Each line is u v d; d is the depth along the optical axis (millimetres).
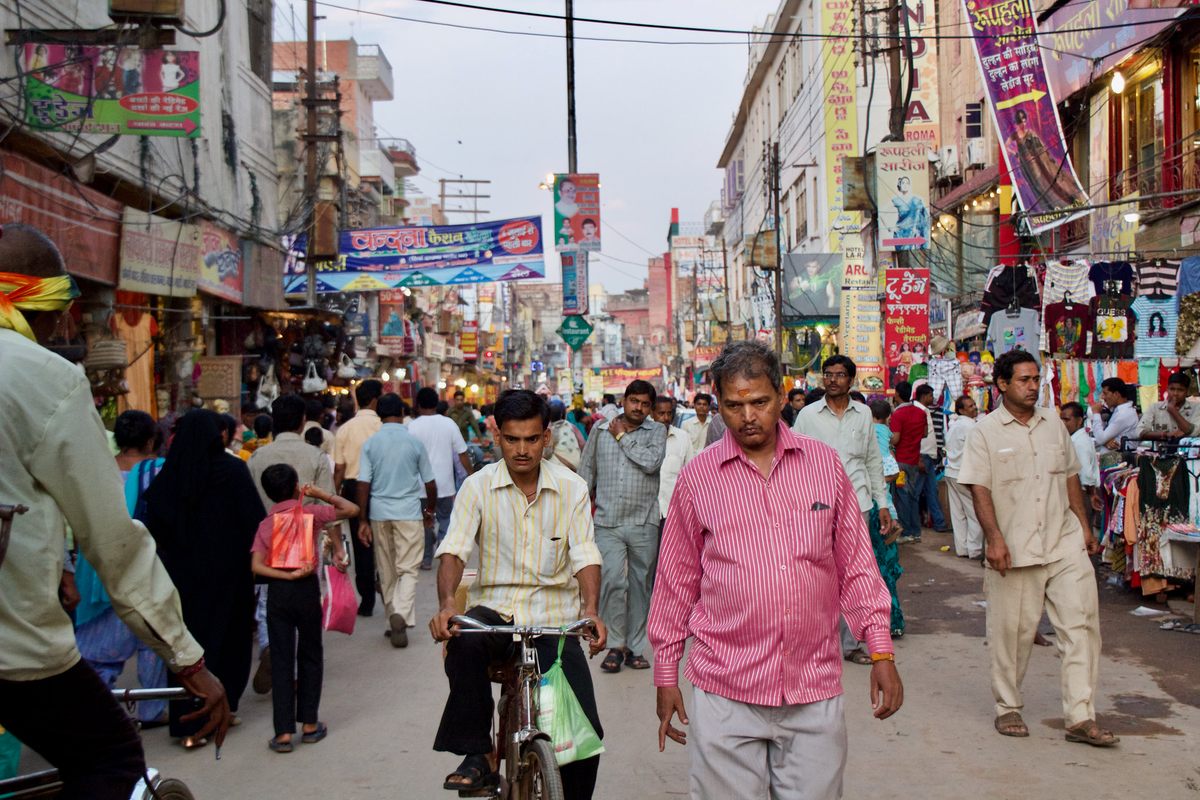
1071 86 16516
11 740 4805
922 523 15828
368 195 37188
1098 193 16281
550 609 4434
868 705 6535
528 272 22000
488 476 4422
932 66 29750
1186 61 14117
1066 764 5340
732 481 3414
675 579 3588
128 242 11797
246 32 17438
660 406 9945
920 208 17484
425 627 9477
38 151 10242
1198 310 11766
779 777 3381
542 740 3826
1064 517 5812
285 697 5969
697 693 3436
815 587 3338
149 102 9906
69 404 2566
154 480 6238
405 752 5883
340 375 21797
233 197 16312
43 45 9648
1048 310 12812
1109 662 7414
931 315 24188
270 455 8031
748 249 29734
